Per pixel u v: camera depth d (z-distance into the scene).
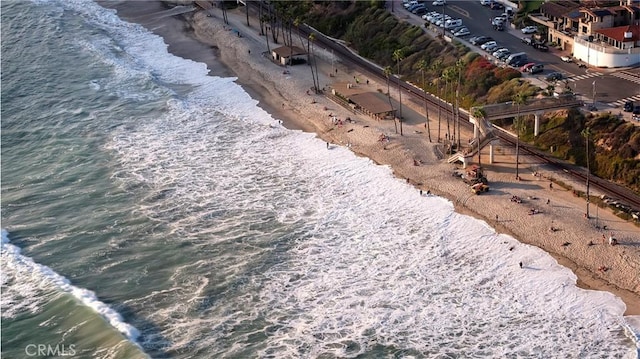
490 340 96.12
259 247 116.69
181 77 184.50
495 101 150.62
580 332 96.31
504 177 130.12
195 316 102.69
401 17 193.25
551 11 171.75
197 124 158.12
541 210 119.81
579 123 135.38
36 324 101.62
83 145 150.75
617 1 172.62
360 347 96.19
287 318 101.69
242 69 186.75
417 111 157.00
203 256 115.12
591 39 159.88
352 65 183.00
